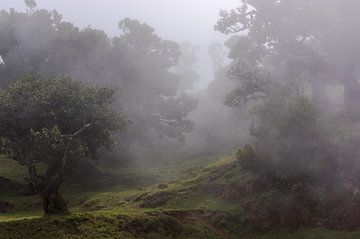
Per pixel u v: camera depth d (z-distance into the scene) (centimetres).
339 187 2197
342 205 2116
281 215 2248
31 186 2136
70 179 3941
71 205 3206
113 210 2564
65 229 1936
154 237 2095
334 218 2098
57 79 2269
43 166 4200
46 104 2106
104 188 3744
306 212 2208
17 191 3644
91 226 2002
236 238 2216
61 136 2025
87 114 2186
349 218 2048
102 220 2067
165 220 2217
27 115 2092
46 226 1928
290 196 2302
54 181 2109
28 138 2131
